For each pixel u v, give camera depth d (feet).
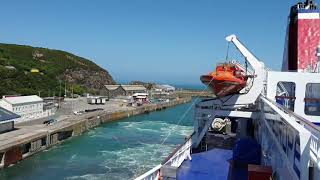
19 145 163.22
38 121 251.80
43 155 176.35
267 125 41.75
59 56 639.76
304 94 46.34
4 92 334.85
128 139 220.84
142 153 177.68
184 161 55.01
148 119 342.64
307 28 53.26
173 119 341.82
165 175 42.37
